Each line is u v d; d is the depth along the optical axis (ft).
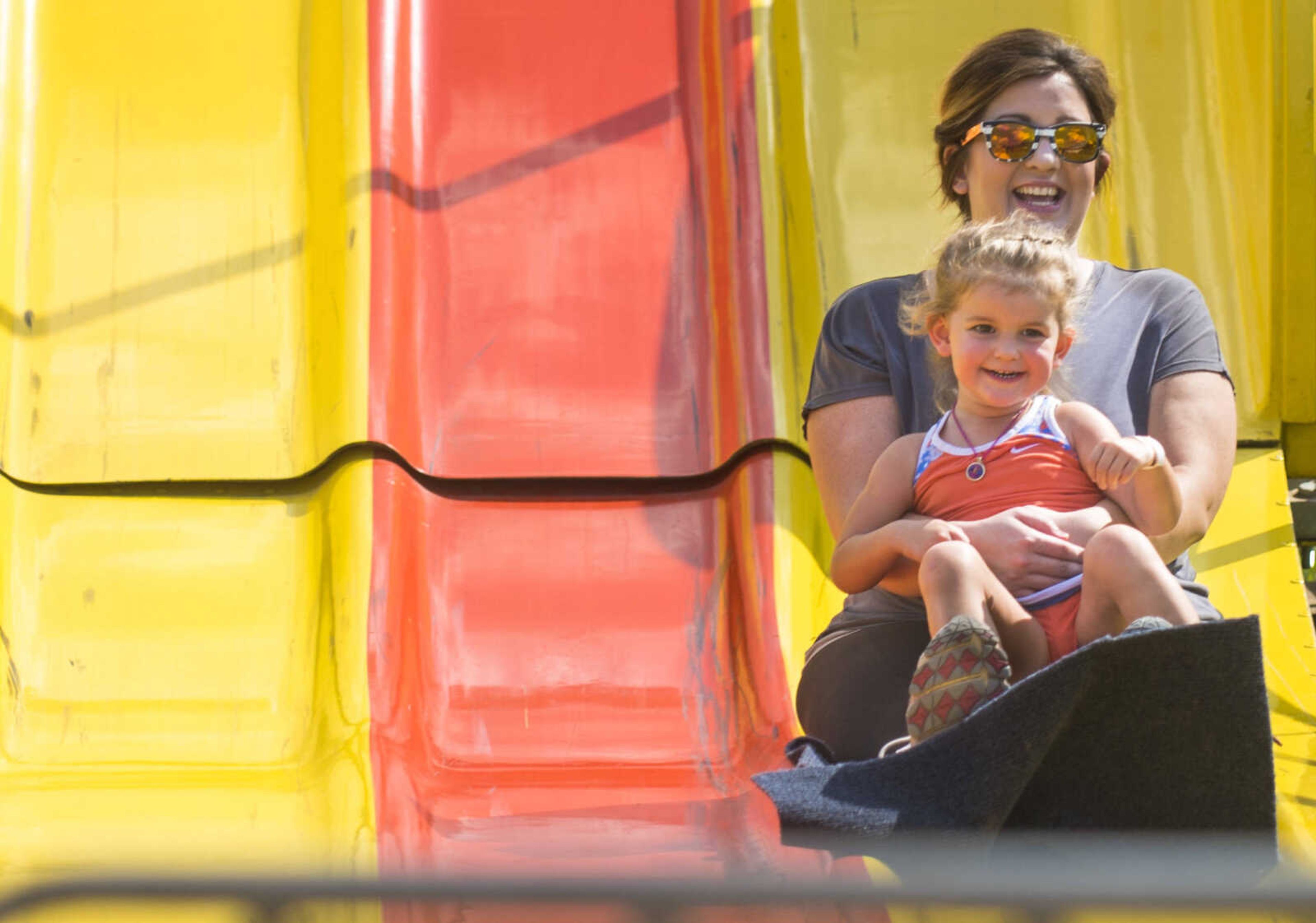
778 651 39.93
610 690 40.40
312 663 40.16
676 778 36.91
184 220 48.03
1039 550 26.91
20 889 8.14
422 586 42.42
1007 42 34.47
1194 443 30.96
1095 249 47.52
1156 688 22.90
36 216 47.80
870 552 28.40
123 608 41.42
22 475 43.83
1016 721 22.79
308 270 47.52
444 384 46.62
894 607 30.91
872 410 34.40
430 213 49.60
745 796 34.68
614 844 31.55
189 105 49.80
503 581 42.86
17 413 44.83
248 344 46.24
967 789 23.16
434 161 50.65
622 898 8.29
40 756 37.78
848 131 50.01
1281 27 48.47
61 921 21.54
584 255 49.14
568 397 46.65
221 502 43.68
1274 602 40.47
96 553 42.50
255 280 47.21
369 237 46.91
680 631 41.96
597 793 35.58
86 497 43.70
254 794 34.81
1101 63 34.63
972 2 51.90
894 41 51.42
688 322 48.16
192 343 46.16
